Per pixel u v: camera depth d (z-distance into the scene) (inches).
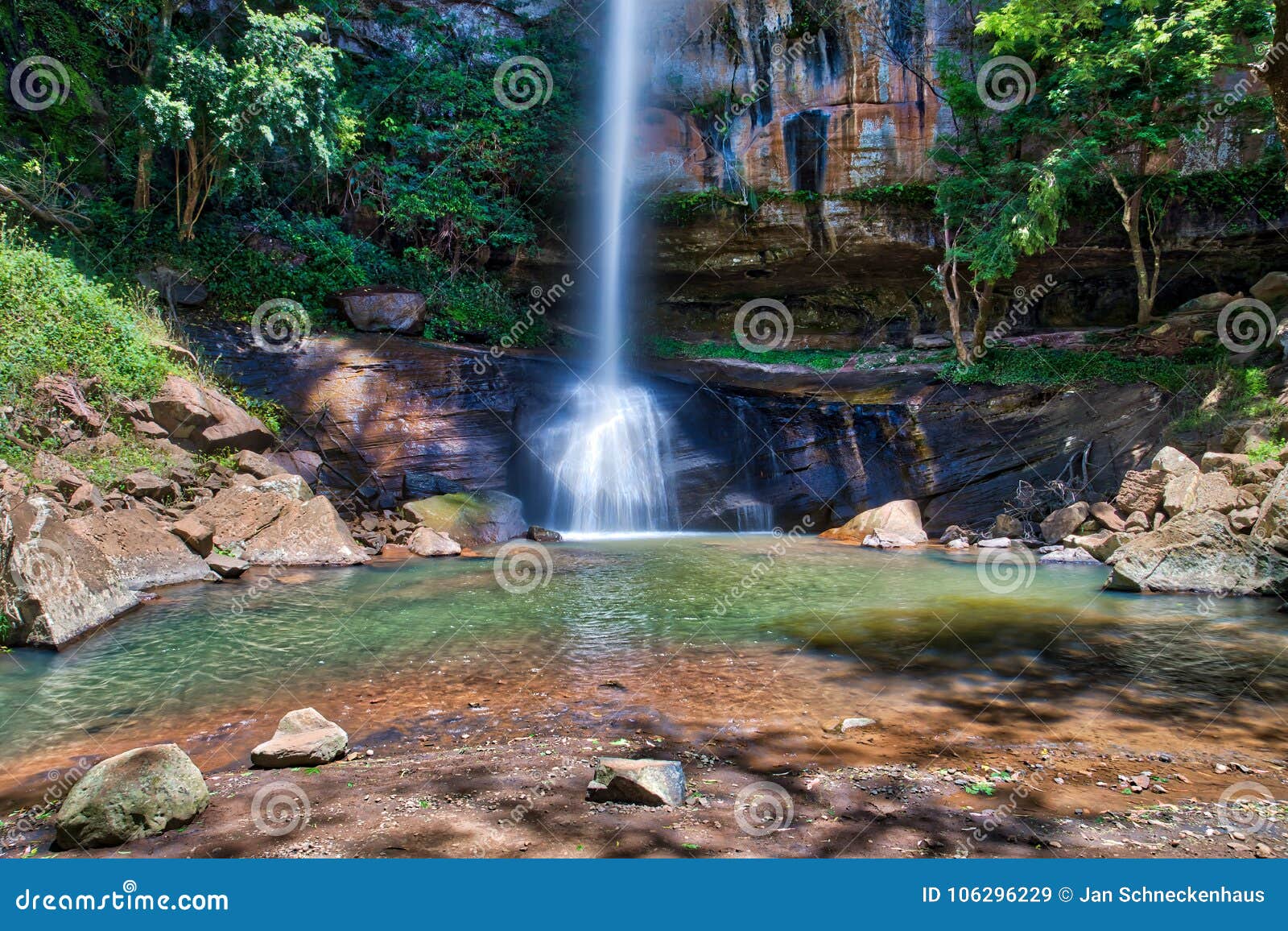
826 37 898.1
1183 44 650.2
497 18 1018.1
